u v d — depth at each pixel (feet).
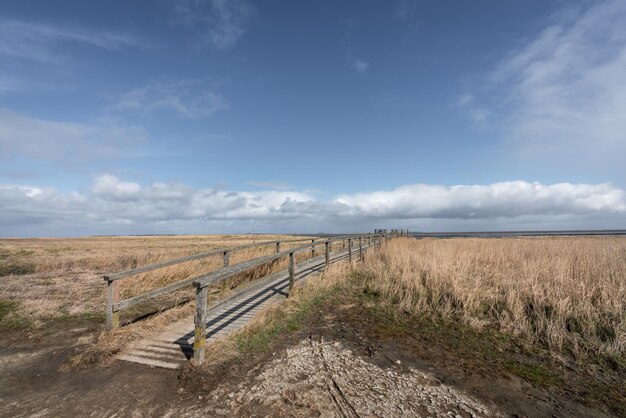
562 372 16.19
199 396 13.96
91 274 43.88
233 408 12.96
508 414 12.80
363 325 22.09
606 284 26.04
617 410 13.24
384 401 13.37
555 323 21.20
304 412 12.62
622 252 41.11
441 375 15.69
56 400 13.98
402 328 21.59
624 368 16.43
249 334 19.90
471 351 18.37
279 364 16.53
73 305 28.19
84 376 16.01
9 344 20.20
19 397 14.29
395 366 16.47
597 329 20.44
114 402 13.71
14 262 56.75
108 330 20.30
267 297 28.76
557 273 29.17
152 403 13.56
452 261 36.11
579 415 12.87
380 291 29.12
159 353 18.13
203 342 16.34
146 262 52.49
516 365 16.81
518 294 25.16
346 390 14.14
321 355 17.60
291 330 21.22
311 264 44.37
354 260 44.60
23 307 27.12
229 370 15.94
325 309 25.46
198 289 16.30
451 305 25.58
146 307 27.68
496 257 40.91
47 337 21.29
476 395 14.06
